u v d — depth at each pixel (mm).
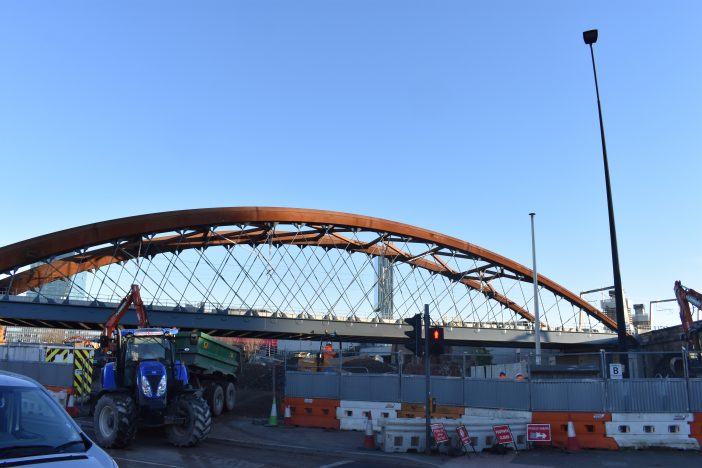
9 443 5184
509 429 16016
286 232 72875
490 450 15812
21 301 49375
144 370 15977
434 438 15570
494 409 18250
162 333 17312
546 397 17391
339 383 21250
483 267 87062
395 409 20125
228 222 62875
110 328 23859
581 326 95625
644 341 66312
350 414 20672
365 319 68438
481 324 80812
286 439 17984
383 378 20625
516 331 81500
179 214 59219
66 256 58062
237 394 36000
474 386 18969
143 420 16172
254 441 17312
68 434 5652
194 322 56906
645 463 14234
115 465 5469
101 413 15875
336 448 16281
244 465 13586
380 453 15500
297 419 21391
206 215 60750
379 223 74562
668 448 16281
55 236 52750
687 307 40594
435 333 16047
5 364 25234
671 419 16531
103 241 55594
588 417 16750
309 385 21656
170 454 14828
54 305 50375
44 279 57344
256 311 60938
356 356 41125
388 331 68125
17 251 50750
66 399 22391
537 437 16344
